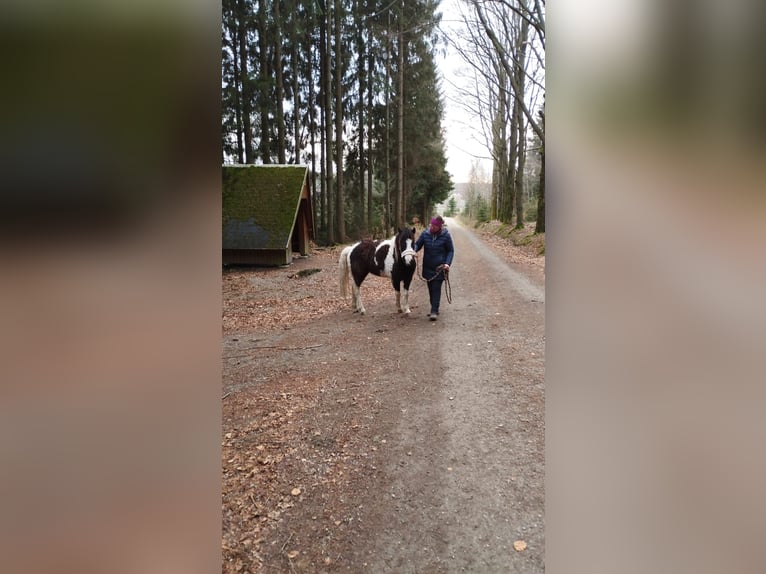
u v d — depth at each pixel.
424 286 9.16
